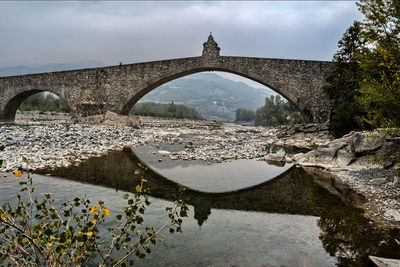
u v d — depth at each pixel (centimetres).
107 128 2495
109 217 588
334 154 1367
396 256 471
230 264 430
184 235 534
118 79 3344
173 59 3180
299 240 527
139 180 947
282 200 799
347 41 2388
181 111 11875
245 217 651
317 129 2675
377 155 1191
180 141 2200
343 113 2105
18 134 1714
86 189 805
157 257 444
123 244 471
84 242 307
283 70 2866
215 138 2638
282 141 2620
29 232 296
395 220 643
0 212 306
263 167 1308
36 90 3666
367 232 572
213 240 516
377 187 930
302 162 1418
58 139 1666
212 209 705
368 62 1138
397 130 934
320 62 2764
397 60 974
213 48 3053
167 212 651
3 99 3788
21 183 325
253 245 500
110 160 1292
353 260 455
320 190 923
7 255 309
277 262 441
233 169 1235
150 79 3250
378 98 930
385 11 1114
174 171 1141
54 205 646
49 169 1040
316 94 2781
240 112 16838
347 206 750
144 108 11581
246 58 2962
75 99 3466
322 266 434
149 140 2166
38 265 308
